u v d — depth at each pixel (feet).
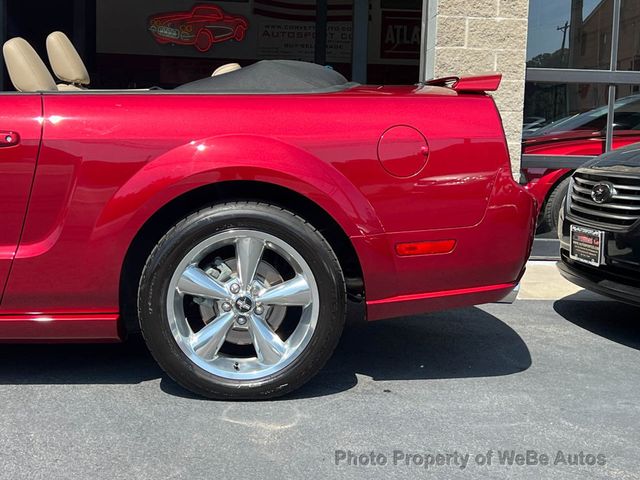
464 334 13.78
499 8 20.67
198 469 8.17
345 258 10.57
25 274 9.63
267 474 8.07
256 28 39.55
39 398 10.19
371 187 9.79
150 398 10.22
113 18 38.27
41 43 31.32
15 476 7.93
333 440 8.96
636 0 22.08
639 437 9.20
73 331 9.87
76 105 9.66
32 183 9.53
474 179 10.00
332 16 39.17
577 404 10.28
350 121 9.82
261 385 9.87
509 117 21.21
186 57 39.47
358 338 13.41
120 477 7.95
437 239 9.97
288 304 9.84
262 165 9.50
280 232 9.57
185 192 9.53
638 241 12.28
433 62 20.95
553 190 22.30
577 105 22.22
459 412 9.91
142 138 9.55
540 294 17.33
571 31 21.95
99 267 9.66
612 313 15.58
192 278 9.70
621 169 13.01
